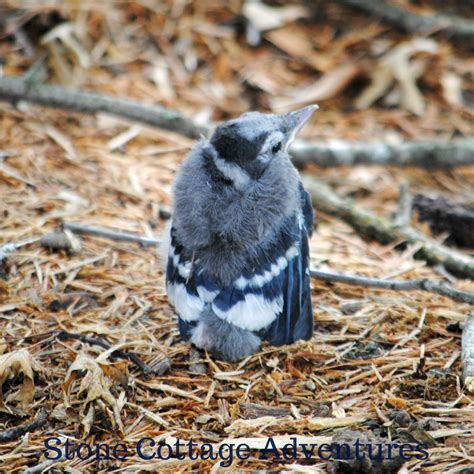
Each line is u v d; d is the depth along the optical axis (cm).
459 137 1461
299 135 1439
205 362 891
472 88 1571
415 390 848
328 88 1531
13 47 1519
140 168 1315
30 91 1384
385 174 1395
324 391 848
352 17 1662
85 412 798
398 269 1112
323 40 1617
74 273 1038
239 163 851
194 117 1439
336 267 1108
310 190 1255
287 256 867
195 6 1628
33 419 799
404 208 1252
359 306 1012
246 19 1617
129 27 1588
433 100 1547
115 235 1118
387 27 1650
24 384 816
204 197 852
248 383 862
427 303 1015
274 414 814
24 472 725
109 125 1419
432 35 1641
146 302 998
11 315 955
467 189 1378
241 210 846
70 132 1385
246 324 841
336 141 1395
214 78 1534
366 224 1204
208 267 844
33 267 1046
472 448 750
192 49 1571
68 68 1498
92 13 1576
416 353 912
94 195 1223
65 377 848
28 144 1334
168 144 1394
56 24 1552
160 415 812
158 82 1505
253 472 720
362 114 1509
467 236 1240
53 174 1261
